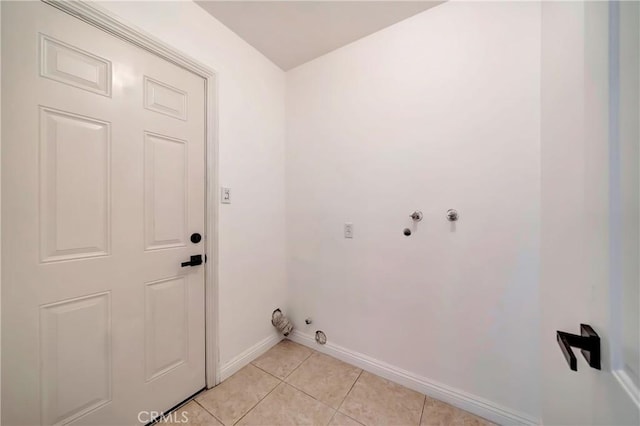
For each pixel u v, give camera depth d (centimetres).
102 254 105
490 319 123
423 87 139
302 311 195
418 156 141
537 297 112
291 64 191
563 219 84
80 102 98
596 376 53
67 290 96
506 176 118
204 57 141
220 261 151
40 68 89
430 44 137
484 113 122
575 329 72
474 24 125
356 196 165
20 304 86
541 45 109
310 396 139
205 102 144
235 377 155
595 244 51
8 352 84
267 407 131
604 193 47
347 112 168
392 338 153
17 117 84
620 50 42
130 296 113
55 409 93
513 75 116
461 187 129
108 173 106
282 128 199
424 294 141
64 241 95
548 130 100
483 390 125
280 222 198
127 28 109
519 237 115
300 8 139
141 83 116
